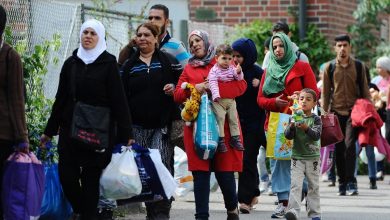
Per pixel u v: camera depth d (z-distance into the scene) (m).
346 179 24.42
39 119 18.25
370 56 33.44
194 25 27.92
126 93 17.66
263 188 24.48
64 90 16.67
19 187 15.45
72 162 16.53
